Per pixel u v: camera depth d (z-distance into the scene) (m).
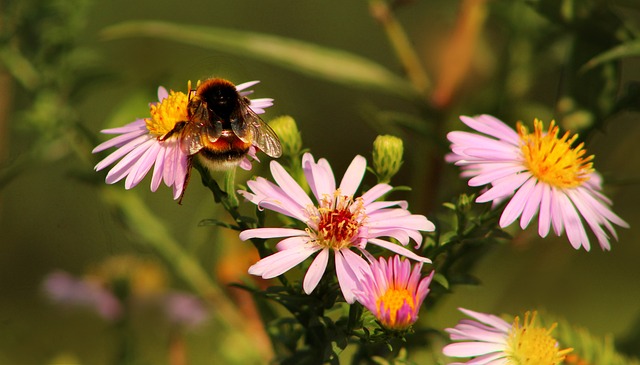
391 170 0.64
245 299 0.70
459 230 0.63
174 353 0.72
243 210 0.70
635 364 0.66
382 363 0.63
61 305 0.72
